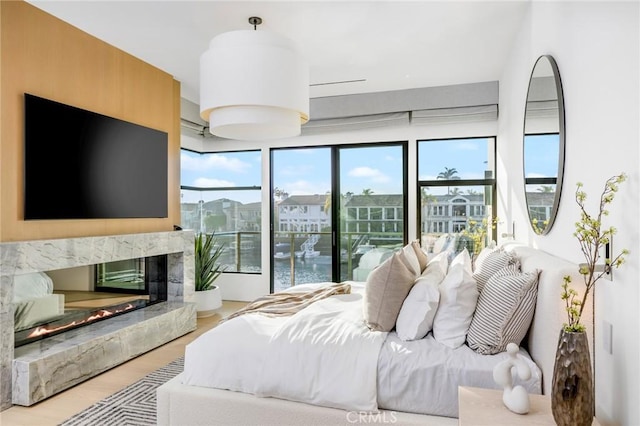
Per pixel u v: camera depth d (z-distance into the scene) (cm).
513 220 372
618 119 147
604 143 160
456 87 468
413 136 493
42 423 237
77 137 315
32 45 283
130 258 356
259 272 566
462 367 177
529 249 260
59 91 304
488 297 194
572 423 130
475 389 164
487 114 457
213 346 210
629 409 135
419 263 275
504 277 198
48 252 282
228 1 288
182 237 425
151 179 396
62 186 303
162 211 411
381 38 348
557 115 220
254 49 241
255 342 205
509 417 142
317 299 274
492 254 270
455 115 468
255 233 568
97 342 305
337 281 530
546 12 247
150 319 362
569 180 204
